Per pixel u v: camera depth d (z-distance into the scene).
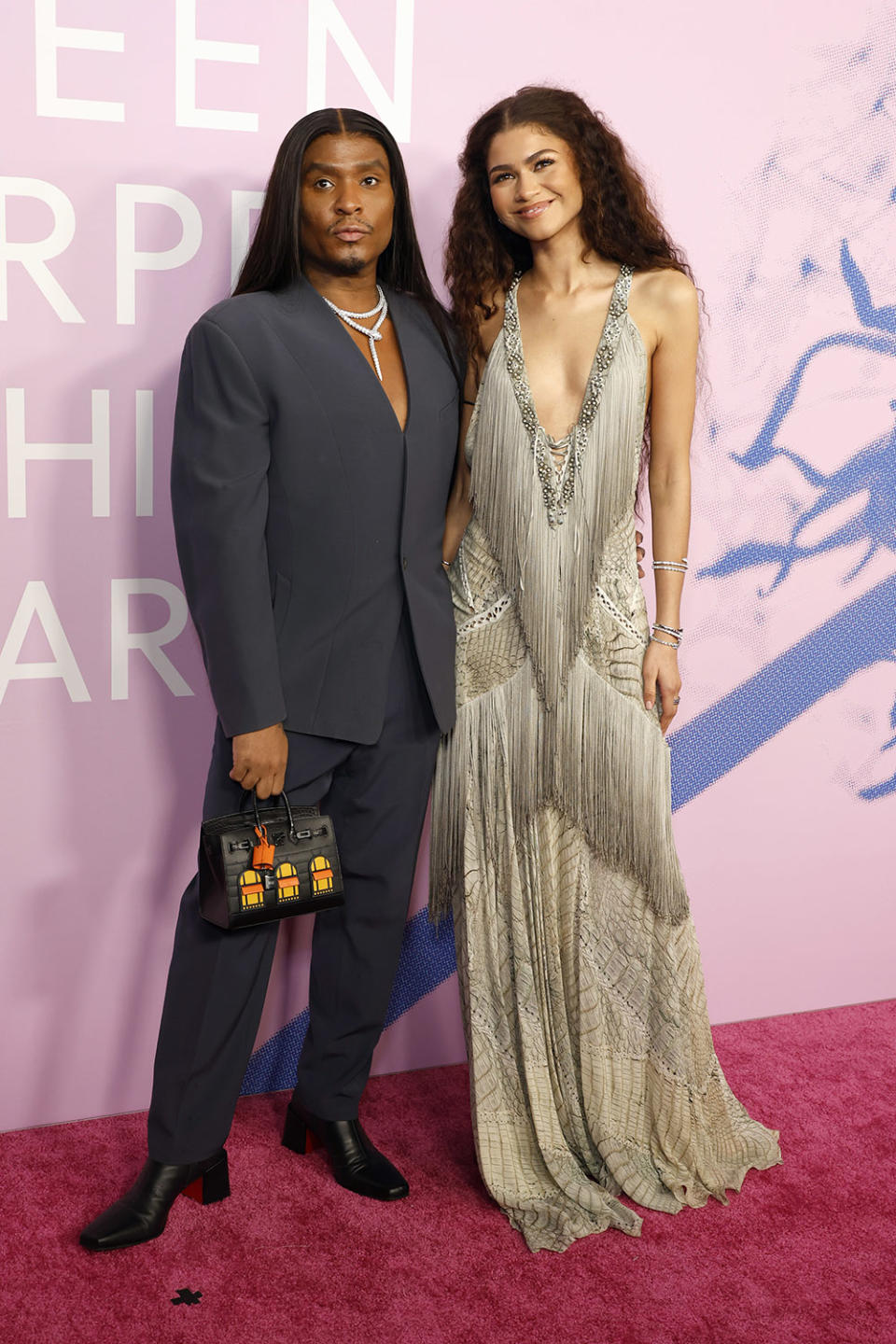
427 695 1.88
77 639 2.01
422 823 1.98
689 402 1.89
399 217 1.84
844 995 2.66
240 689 1.71
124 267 1.91
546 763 1.93
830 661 2.50
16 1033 2.11
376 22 1.96
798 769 2.52
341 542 1.76
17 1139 2.11
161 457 1.99
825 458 2.40
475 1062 1.99
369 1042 2.04
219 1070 1.88
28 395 1.91
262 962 1.88
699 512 2.33
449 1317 1.73
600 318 1.84
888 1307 1.77
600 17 2.08
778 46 2.19
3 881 2.05
